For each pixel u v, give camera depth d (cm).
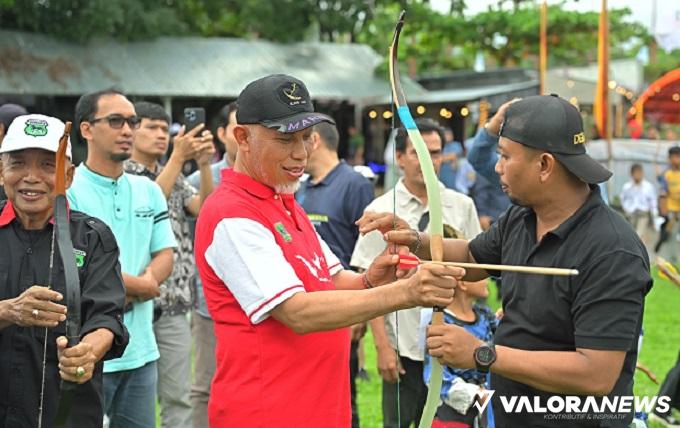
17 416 321
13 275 327
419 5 2275
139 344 427
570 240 294
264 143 301
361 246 473
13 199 327
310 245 321
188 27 2248
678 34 1172
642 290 286
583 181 292
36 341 322
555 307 295
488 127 425
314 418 303
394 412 491
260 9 2177
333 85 2106
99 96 436
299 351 302
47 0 1877
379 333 481
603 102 1252
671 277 505
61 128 331
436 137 482
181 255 513
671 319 973
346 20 2230
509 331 310
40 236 333
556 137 292
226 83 1994
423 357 468
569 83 1838
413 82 2200
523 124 295
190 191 529
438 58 2594
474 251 338
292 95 303
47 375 322
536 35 2200
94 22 1878
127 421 432
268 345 300
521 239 314
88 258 334
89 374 300
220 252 299
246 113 304
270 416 299
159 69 1969
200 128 510
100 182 436
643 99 1602
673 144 1452
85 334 323
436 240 299
